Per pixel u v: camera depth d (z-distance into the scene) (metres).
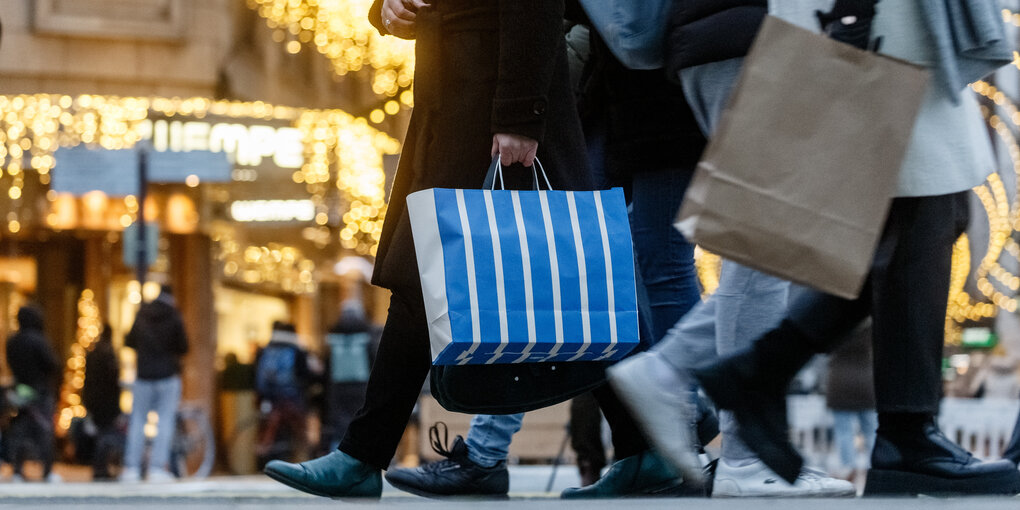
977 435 22.16
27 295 32.47
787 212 5.61
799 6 5.95
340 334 25.58
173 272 35.88
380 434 6.73
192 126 33.34
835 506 4.85
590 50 8.39
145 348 24.05
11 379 25.88
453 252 6.17
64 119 33.28
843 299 6.15
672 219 8.06
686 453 6.11
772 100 5.62
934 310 6.21
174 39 34.88
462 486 7.97
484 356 6.26
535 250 6.30
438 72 6.58
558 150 6.59
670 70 6.78
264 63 36.06
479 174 6.48
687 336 6.18
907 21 6.01
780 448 6.06
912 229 6.19
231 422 31.47
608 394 7.04
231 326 39.69
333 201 35.38
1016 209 30.83
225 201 35.47
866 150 5.64
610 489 7.08
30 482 24.72
